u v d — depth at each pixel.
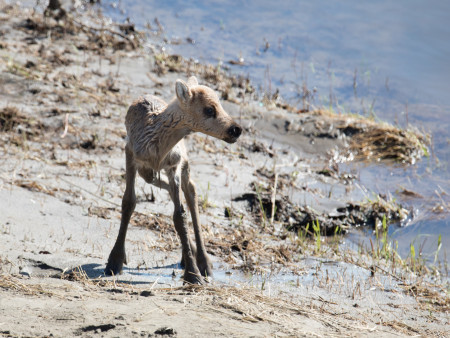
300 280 16.05
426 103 32.19
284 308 12.72
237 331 10.70
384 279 16.80
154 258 16.19
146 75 31.14
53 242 16.05
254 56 37.50
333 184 24.17
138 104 14.76
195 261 15.23
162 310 11.45
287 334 10.85
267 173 24.00
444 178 25.16
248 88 31.95
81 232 17.11
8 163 20.97
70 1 41.59
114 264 14.75
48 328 10.23
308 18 43.44
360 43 39.25
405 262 18.38
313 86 33.88
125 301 11.94
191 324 10.84
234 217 20.20
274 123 28.58
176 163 14.57
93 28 34.91
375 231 20.61
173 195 14.59
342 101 32.34
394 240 20.59
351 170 25.64
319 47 38.97
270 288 15.06
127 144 14.95
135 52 34.06
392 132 28.12
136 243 17.03
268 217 20.92
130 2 45.00
